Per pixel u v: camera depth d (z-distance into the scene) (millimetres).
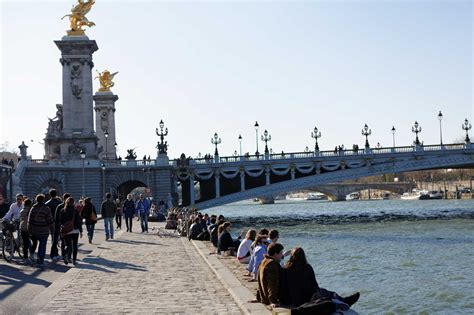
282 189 102000
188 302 19047
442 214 120438
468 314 27375
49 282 23031
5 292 20734
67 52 104938
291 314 15898
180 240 43656
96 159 100625
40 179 93812
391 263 45688
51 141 104500
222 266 26938
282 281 17688
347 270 42562
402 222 98375
